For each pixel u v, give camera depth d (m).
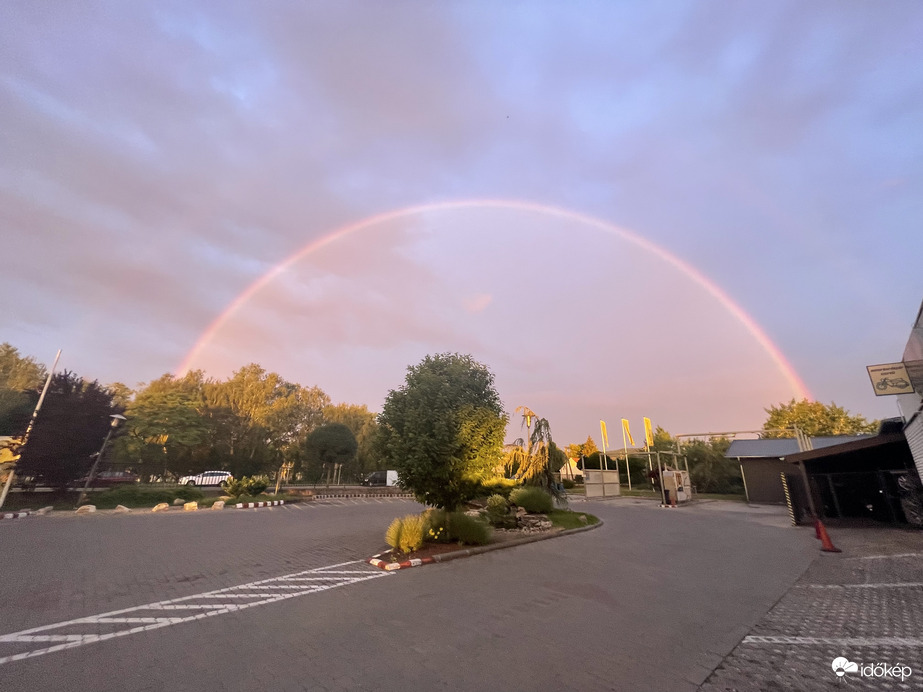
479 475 11.16
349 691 3.86
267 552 10.05
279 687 3.90
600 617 6.02
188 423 30.12
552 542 12.46
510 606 6.44
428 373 11.66
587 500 30.66
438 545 10.78
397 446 10.80
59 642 4.85
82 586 7.03
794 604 6.79
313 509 20.69
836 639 5.25
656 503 28.47
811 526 16.36
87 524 13.98
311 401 50.88
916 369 11.57
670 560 10.15
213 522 15.12
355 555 9.86
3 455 18.52
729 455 29.00
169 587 7.08
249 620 5.62
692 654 4.81
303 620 5.66
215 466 36.59
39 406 18.62
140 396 30.47
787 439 29.23
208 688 3.86
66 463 18.61
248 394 42.41
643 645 5.04
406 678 4.12
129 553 9.58
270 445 41.56
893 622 5.80
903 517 16.25
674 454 32.62
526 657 4.65
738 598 7.10
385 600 6.62
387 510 20.58
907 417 13.42
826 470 19.58
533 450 19.22
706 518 19.42
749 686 4.08
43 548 10.00
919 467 13.09
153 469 29.56
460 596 6.92
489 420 11.23
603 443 37.53
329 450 34.91
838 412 45.78
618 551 11.16
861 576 8.51
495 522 14.76
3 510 16.84
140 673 4.12
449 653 4.71
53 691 3.77
